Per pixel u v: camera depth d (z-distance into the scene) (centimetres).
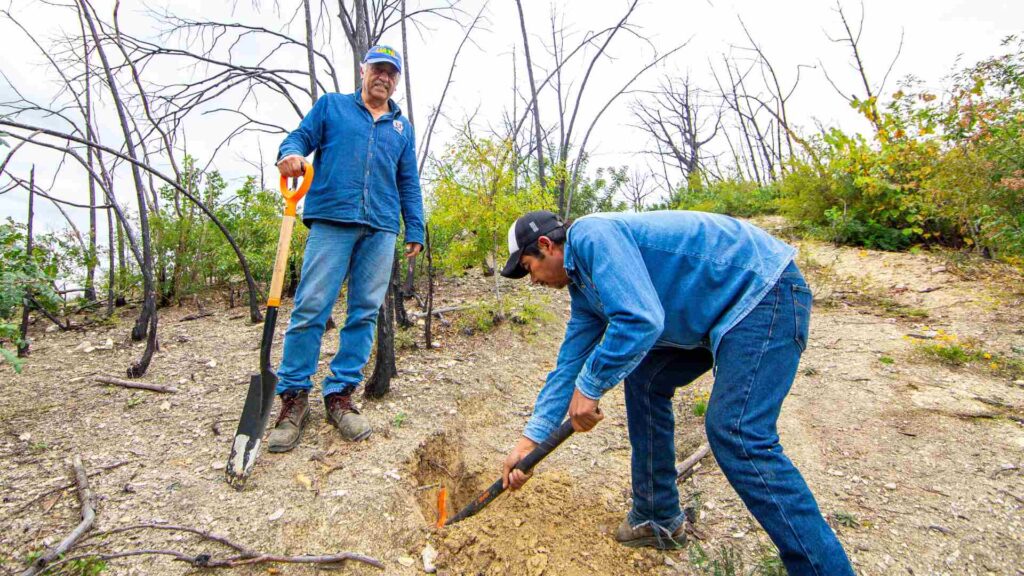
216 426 276
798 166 740
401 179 311
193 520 207
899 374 354
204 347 396
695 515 235
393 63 277
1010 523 222
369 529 214
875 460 269
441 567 207
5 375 341
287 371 270
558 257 190
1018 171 486
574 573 206
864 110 669
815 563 150
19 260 368
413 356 390
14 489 219
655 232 175
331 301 273
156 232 505
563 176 473
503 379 371
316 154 279
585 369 171
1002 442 276
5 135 223
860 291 530
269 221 499
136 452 251
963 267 541
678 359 200
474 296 526
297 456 255
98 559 184
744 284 168
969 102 594
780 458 156
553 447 191
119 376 340
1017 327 412
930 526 223
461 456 289
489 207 434
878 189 637
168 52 362
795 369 166
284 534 205
